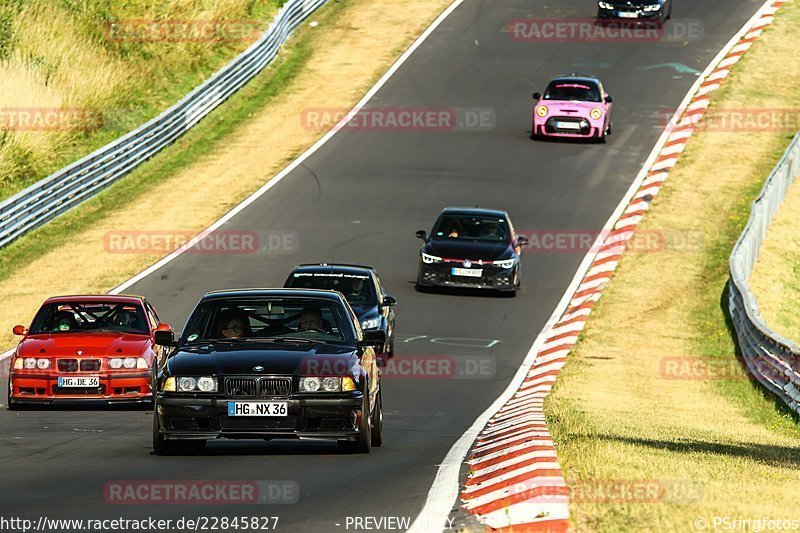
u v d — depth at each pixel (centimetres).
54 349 6328
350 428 4281
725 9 19762
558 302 9856
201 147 14512
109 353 6338
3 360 7831
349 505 3272
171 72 16625
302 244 11244
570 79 14888
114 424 5641
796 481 3900
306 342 4491
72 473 3878
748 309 8250
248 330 4609
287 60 17550
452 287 10131
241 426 4206
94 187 12788
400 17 19162
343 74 16962
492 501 3272
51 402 6266
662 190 13088
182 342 4522
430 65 17238
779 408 7269
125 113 15212
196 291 9781
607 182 13300
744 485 3591
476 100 16012
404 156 14075
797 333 10350
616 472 3544
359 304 7750
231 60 17150
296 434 4225
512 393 6900
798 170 13938
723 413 6944
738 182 13538
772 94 16475
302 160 13962
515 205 12494
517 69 17075
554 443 4247
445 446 4731
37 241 11406
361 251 11069
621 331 9144
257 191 12925
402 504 3291
